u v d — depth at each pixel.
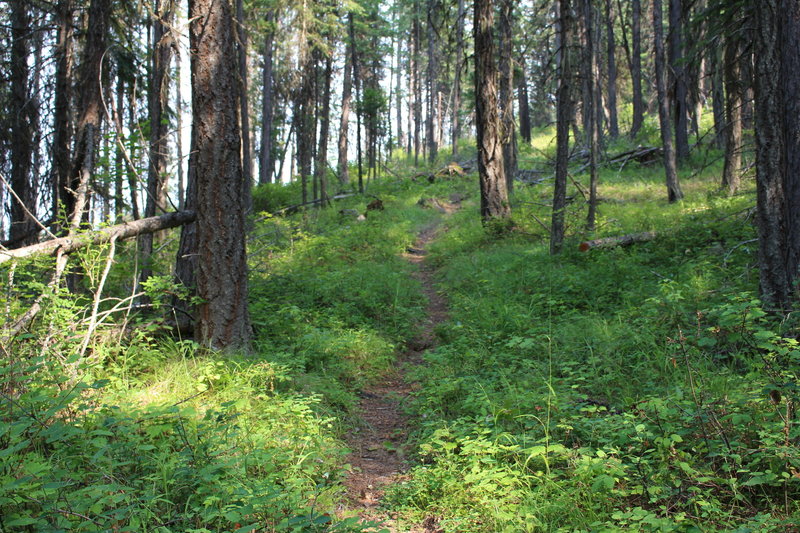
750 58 10.08
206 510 3.06
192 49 6.21
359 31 28.17
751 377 4.26
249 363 5.86
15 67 10.67
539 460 4.03
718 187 15.40
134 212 8.73
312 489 3.70
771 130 5.57
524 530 3.18
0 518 2.68
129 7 9.38
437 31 16.14
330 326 7.81
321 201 22.45
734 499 3.21
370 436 5.27
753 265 7.55
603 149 22.14
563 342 6.59
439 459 4.19
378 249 14.27
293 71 18.11
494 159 15.03
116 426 3.84
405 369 7.23
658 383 5.18
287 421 4.74
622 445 4.07
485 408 4.89
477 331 7.48
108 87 9.51
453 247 14.29
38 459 3.25
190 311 6.97
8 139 10.66
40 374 4.28
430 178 29.11
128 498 2.81
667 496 3.25
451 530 3.40
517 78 20.39
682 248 9.78
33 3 10.77
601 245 10.64
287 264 11.80
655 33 15.26
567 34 11.04
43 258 5.64
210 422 4.15
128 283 8.18
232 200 6.33
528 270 10.23
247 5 17.30
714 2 11.27
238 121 6.40
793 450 3.21
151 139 9.50
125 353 5.52
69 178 8.22
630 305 7.24
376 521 3.65
